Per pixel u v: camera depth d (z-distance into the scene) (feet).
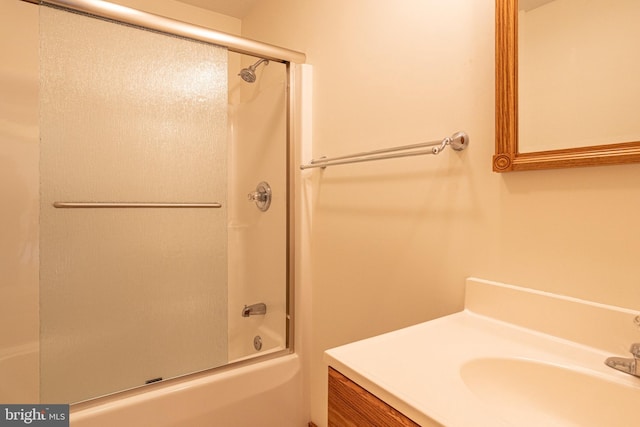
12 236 5.39
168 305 4.71
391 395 1.86
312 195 5.35
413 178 3.76
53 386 4.02
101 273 4.35
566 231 2.62
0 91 5.31
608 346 2.36
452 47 3.36
